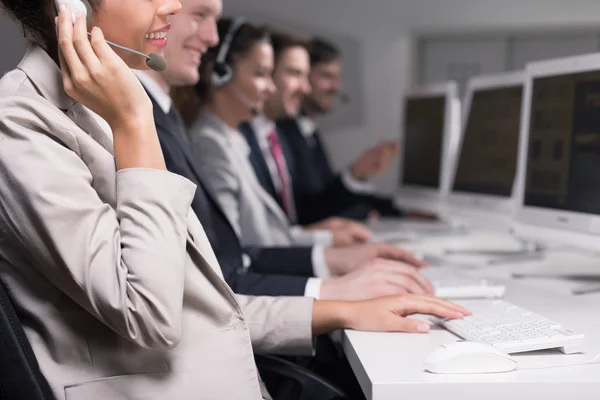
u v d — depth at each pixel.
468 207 2.64
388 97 5.14
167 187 0.99
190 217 1.09
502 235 2.87
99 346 1.01
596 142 1.68
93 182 1.02
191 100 2.24
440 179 2.93
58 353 1.00
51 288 1.00
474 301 1.50
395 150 3.66
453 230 2.94
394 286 1.48
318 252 1.97
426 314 1.30
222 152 2.26
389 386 0.99
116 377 1.00
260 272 1.97
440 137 2.95
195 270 1.06
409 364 1.08
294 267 1.95
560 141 1.83
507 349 1.09
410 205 3.27
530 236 1.97
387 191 5.08
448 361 1.02
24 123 0.95
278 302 1.35
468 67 5.21
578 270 1.96
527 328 1.18
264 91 2.65
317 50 4.46
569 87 1.80
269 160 3.46
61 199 0.94
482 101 2.56
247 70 2.59
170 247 0.97
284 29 5.06
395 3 5.10
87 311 1.00
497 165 2.44
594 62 1.70
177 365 1.03
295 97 3.73
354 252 1.95
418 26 5.12
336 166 5.16
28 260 1.00
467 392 0.99
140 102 1.01
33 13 1.05
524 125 2.03
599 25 5.08
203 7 1.72
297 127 3.89
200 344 1.05
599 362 1.08
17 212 0.93
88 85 0.98
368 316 1.29
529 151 2.00
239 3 5.01
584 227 1.72
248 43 2.57
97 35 1.00
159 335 0.95
